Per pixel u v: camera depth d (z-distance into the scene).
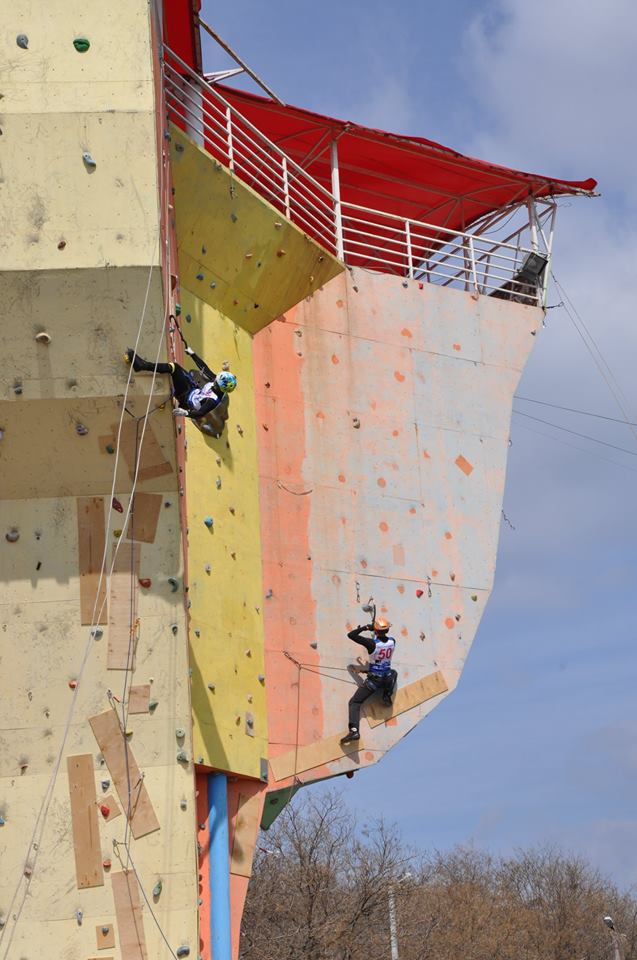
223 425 15.02
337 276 21.16
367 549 19.89
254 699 17.98
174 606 14.94
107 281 13.89
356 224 27.17
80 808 14.66
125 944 14.45
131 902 14.52
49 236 13.89
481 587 20.56
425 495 20.66
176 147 17.98
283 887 34.00
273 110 22.88
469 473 21.19
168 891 14.56
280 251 19.80
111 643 14.86
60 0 14.43
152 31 14.89
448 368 21.66
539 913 53.28
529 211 24.61
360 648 19.36
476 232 26.44
